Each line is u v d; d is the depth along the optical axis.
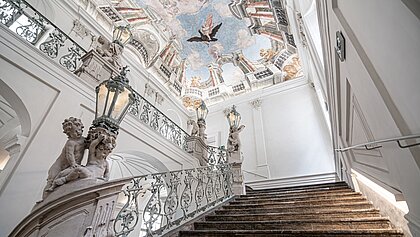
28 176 3.08
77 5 7.04
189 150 6.73
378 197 2.67
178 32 9.79
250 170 8.49
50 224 1.63
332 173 7.21
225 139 9.69
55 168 1.85
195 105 11.30
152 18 8.95
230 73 10.64
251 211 3.55
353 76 1.46
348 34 1.25
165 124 6.45
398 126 0.92
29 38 4.10
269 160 8.43
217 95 11.09
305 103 8.83
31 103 3.37
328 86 2.79
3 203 2.79
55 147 3.48
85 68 4.42
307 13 4.53
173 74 10.62
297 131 8.45
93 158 1.97
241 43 9.79
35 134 3.31
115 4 7.84
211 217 3.29
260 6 7.94
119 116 2.16
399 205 1.94
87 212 1.70
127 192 2.17
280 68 9.74
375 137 1.39
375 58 1.00
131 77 8.59
